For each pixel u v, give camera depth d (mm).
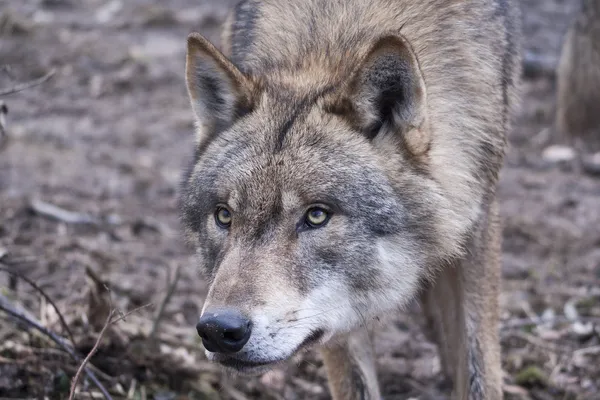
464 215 9172
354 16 9672
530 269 14805
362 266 8508
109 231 15492
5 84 22453
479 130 9523
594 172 18562
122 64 24344
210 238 8766
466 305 9805
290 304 8055
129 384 10453
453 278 9930
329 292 8375
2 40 25250
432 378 12023
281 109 8781
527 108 21484
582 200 17375
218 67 8984
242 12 10844
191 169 9461
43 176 17531
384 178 8562
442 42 9570
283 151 8422
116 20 27547
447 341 10398
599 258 15109
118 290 12977
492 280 9859
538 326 13031
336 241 8344
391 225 8594
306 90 8945
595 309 13477
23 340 10688
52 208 15773
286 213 8266
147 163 18781
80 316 11039
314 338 8492
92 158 18875
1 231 14688
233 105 9062
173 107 22094
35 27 26406
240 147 8648
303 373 11789
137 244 15180
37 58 24203
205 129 9344
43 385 9875
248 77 9109
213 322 7691
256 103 8953
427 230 8875
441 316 10430
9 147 18969
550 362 12156
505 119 10242
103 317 10828
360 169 8453
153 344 10891
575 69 19500
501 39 10203
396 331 13117
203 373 10984
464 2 9891
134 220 15828
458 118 9320
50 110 21422
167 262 14555
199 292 13492
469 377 9836
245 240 8242
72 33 26312
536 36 24781
